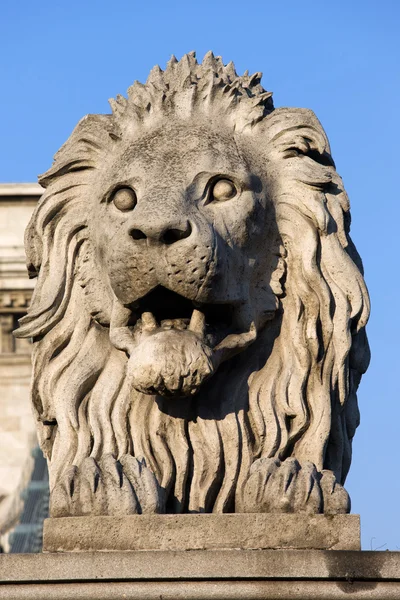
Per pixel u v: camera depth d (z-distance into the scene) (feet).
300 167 32.07
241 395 31.55
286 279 31.96
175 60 33.68
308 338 31.60
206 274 29.99
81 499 29.71
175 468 31.17
